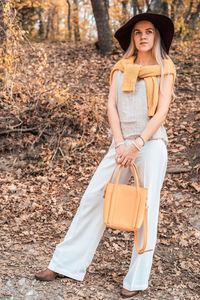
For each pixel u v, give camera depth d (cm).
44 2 1392
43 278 266
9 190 448
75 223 263
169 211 391
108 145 559
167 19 256
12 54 592
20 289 257
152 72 251
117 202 240
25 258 307
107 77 831
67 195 442
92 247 263
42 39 1634
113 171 251
